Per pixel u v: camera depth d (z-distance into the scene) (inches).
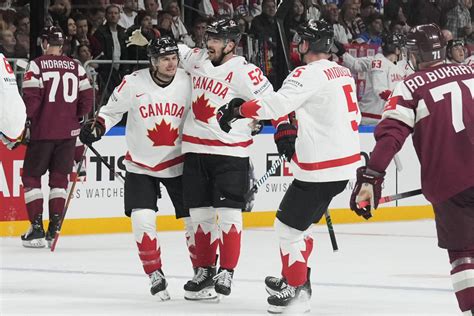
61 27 815.1
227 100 461.1
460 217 354.6
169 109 473.4
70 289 502.3
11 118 392.8
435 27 369.1
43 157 664.4
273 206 781.9
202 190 468.4
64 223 711.7
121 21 852.6
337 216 801.6
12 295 484.4
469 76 360.5
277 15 539.2
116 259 605.9
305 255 437.7
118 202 730.2
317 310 447.8
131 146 475.8
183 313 439.2
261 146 775.7
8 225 706.8
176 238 705.6
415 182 831.7
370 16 951.0
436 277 542.9
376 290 500.7
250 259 607.5
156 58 469.7
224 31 460.1
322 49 433.7
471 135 353.1
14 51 815.7
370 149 813.9
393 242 691.4
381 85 862.5
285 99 416.2
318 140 425.7
